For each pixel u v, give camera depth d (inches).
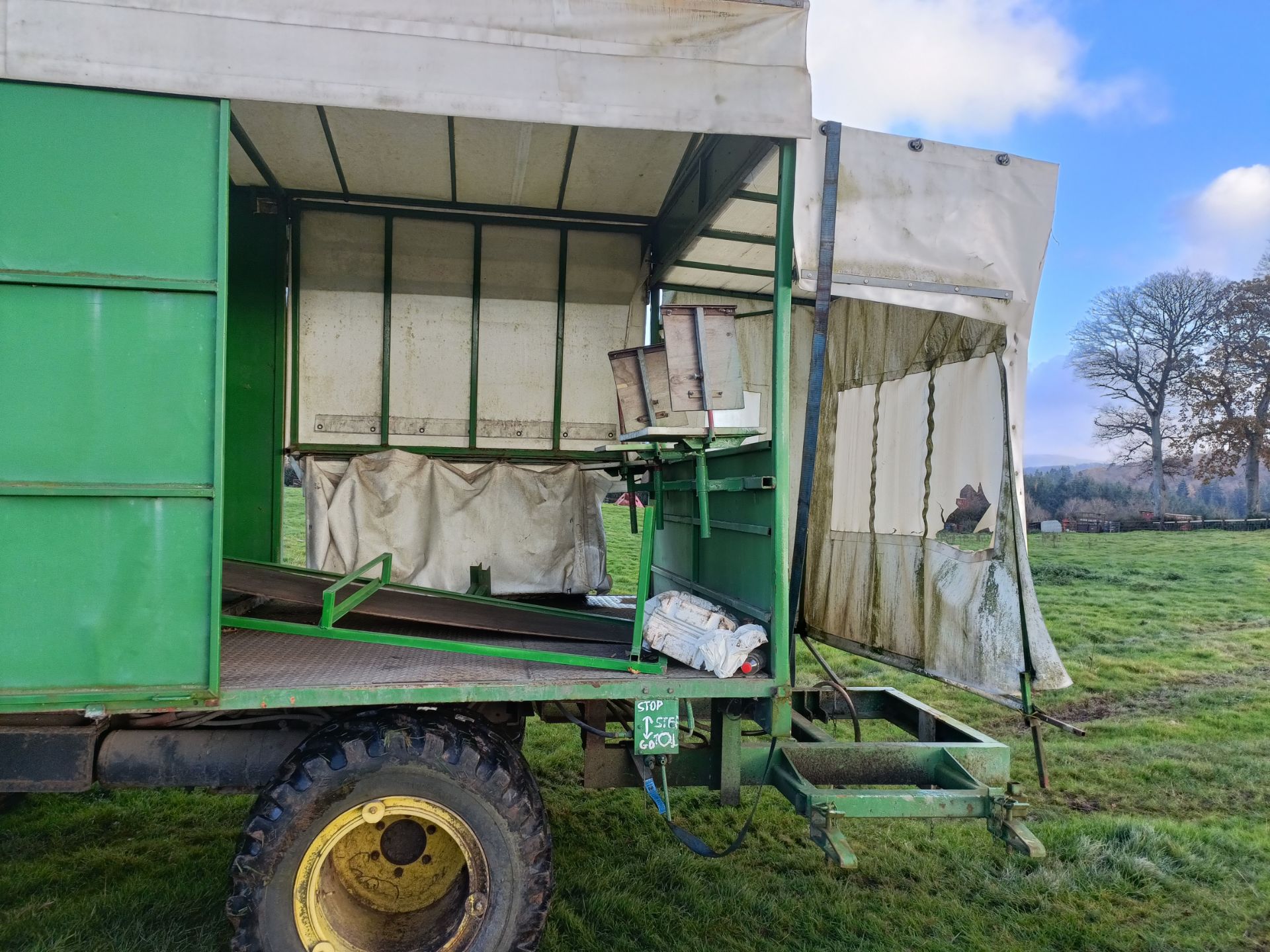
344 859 103.6
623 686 97.8
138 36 84.0
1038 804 189.5
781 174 102.8
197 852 141.3
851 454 165.2
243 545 170.1
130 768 101.7
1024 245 115.2
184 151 85.9
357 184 167.0
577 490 185.2
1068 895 140.1
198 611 86.5
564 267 184.2
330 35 88.7
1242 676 351.3
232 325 169.5
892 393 152.4
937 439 137.6
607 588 186.9
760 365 187.0
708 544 137.5
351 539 172.4
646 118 96.0
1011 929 128.5
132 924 115.9
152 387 85.2
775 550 102.3
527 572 181.2
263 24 87.0
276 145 150.0
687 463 149.8
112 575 84.7
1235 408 1504.7
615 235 186.4
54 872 132.0
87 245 83.8
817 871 146.4
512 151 151.3
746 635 103.1
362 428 175.6
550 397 183.9
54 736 97.4
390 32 90.1
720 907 130.6
